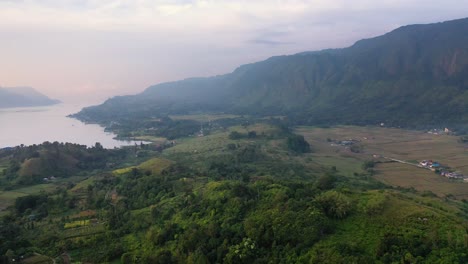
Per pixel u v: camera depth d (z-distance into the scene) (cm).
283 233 8925
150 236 10600
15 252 10244
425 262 7356
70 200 15125
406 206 9838
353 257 7656
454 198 17212
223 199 11531
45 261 9962
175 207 12462
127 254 9944
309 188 11919
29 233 12006
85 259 10175
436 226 8619
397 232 8488
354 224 9150
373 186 17912
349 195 10662
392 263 7381
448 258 7362
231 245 9144
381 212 9556
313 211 9444
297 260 8056
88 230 12025
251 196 11506
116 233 11569
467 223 8981
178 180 15875
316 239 8644
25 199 14788
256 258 8575
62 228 12344
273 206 10306
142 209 13300
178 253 9625
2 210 15300
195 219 11062
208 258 9012
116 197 15288
